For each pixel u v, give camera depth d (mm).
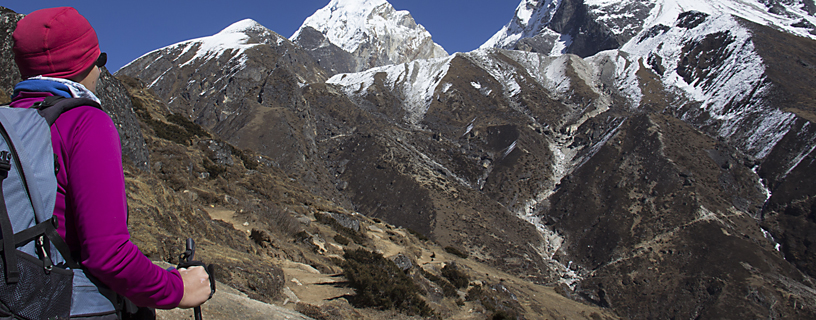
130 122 21766
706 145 164375
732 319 99625
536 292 55312
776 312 100125
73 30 1676
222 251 12641
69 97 1632
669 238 125625
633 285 112688
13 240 1310
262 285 11523
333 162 159000
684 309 105312
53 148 1468
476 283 33344
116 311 1621
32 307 1347
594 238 131375
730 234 123812
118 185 1518
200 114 170375
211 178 33031
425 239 58750
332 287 15273
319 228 32188
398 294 15453
